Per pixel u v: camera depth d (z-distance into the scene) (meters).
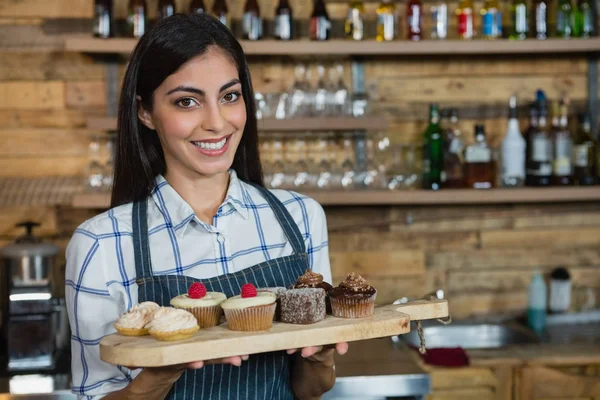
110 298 1.35
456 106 3.04
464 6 2.84
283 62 2.96
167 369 1.14
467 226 3.09
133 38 2.69
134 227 1.39
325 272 1.53
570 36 2.87
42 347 2.36
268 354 1.38
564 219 3.12
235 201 1.44
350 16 2.83
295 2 2.94
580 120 2.92
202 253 1.41
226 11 2.82
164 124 1.32
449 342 2.97
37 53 2.89
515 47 2.79
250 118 1.50
